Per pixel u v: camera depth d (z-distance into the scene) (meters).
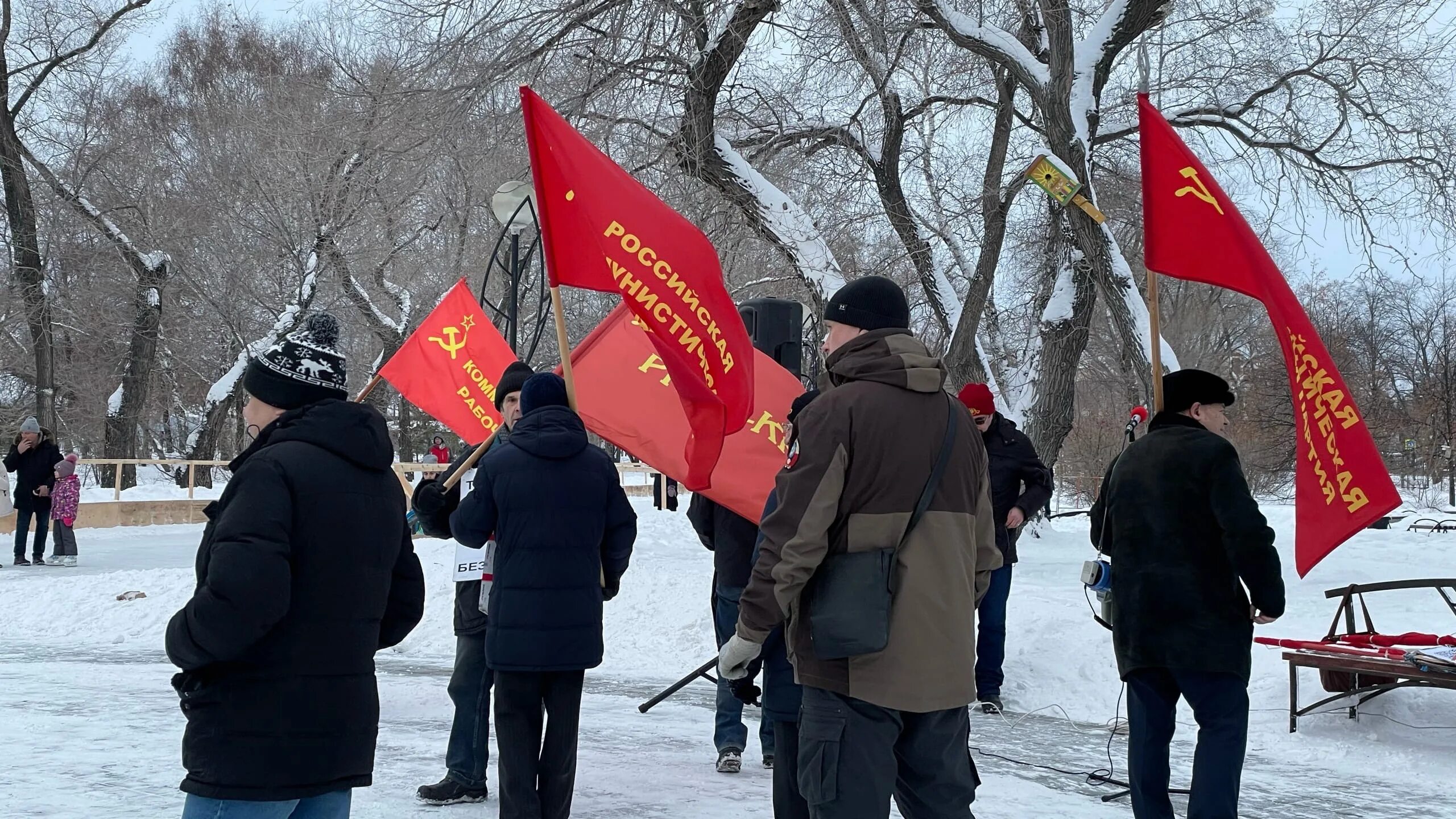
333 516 2.91
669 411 6.00
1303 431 4.70
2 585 13.39
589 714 7.79
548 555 4.47
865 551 3.30
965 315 18.08
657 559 16.11
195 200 32.19
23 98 31.06
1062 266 21.25
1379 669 6.90
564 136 4.81
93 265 34.69
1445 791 6.14
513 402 5.25
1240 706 4.30
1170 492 4.39
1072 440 51.03
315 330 3.16
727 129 18.78
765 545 3.32
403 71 15.38
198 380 44.03
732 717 6.04
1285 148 18.89
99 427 42.28
